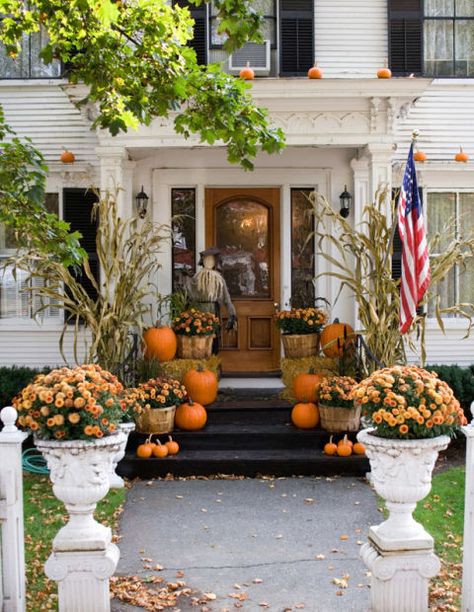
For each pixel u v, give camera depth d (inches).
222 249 420.5
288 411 359.9
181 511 269.4
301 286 418.6
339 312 411.5
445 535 241.6
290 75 395.5
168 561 223.8
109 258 328.2
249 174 411.8
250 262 420.8
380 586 177.8
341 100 350.9
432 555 177.3
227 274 420.2
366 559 183.0
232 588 204.5
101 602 178.2
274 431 333.1
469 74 410.6
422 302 331.0
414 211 297.0
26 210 265.7
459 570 213.6
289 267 415.2
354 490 294.2
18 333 405.7
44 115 407.8
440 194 410.0
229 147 253.0
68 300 327.3
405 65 398.9
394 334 329.7
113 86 245.4
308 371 354.6
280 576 212.5
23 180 268.5
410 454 174.6
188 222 418.3
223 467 314.7
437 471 323.0
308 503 278.1
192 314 368.5
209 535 245.3
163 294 411.8
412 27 398.6
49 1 229.3
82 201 400.8
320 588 204.4
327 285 412.5
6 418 178.4
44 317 406.9
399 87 344.2
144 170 410.9
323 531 248.5
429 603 191.0
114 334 331.9
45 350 406.3
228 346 420.2
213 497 286.0
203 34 389.4
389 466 176.1
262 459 314.3
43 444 175.0
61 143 407.5
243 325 420.5
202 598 197.5
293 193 415.5
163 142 356.2
